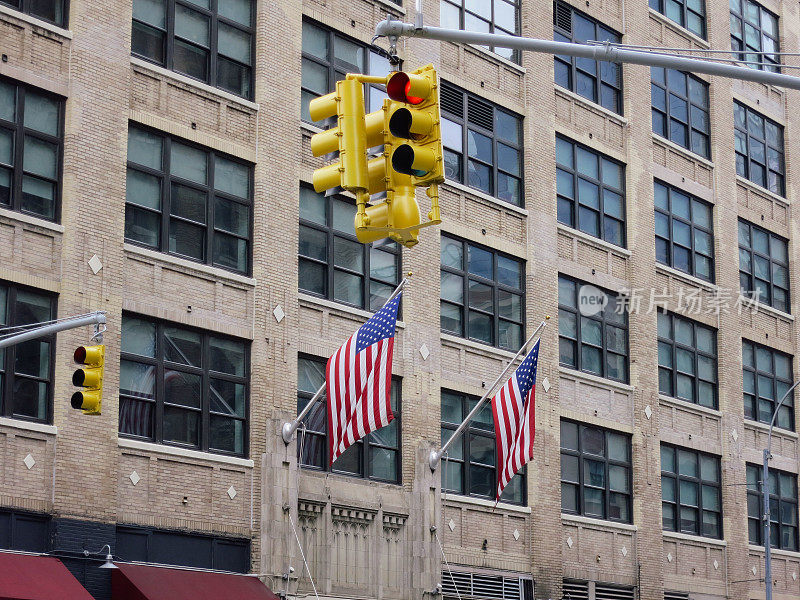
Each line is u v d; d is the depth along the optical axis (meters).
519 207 37.81
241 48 30.88
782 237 49.84
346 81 12.29
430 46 35.66
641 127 43.12
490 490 35.03
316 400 29.30
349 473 31.20
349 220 32.69
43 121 26.53
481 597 33.72
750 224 48.09
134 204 27.89
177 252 28.58
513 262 37.38
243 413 29.11
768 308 47.81
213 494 27.95
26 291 25.61
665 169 44.03
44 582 23.56
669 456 42.03
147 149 28.38
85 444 25.72
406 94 12.27
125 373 27.02
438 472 32.97
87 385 19.75
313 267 31.47
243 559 28.31
